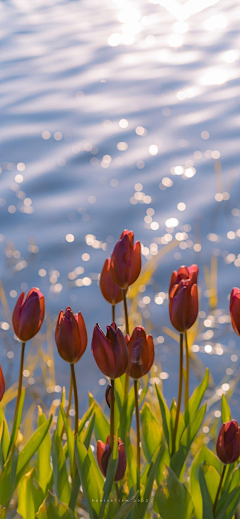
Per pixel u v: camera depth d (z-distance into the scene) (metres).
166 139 7.92
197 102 9.16
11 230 5.91
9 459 1.49
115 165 7.29
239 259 4.99
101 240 5.65
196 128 8.15
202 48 12.17
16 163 7.49
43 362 3.76
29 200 6.56
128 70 11.07
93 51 12.69
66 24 15.57
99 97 9.79
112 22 15.40
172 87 9.98
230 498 1.47
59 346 1.32
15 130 8.56
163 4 17.47
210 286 4.26
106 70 11.28
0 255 5.42
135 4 17.86
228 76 10.16
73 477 1.47
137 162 7.30
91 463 1.42
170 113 8.82
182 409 3.12
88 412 1.60
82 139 8.14
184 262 5.05
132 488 1.46
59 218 6.11
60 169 7.25
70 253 5.43
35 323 1.40
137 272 1.50
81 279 4.99
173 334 3.73
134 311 3.49
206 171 6.82
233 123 8.17
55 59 12.13
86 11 17.06
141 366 1.35
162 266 5.02
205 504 1.52
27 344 4.04
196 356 3.72
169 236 5.56
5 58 12.64
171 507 1.52
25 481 1.55
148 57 11.92
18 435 1.64
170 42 12.92
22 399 1.56
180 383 1.56
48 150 7.84
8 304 4.66
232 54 11.41
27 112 9.34
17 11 17.73
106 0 18.64
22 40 14.09
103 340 1.23
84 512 2.07
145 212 6.09
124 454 1.38
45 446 1.66
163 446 1.60
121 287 1.50
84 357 3.96
